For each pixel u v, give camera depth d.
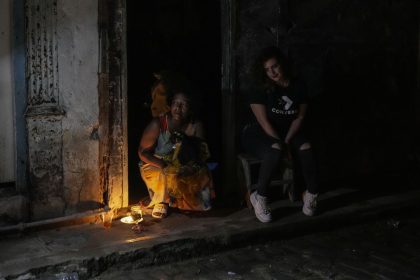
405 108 6.88
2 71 4.61
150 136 5.19
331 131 6.38
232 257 4.69
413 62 6.85
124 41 4.98
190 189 5.19
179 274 4.34
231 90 5.73
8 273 3.96
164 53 6.20
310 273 4.36
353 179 6.59
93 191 5.00
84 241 4.55
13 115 4.70
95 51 4.86
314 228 5.26
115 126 5.06
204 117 6.22
